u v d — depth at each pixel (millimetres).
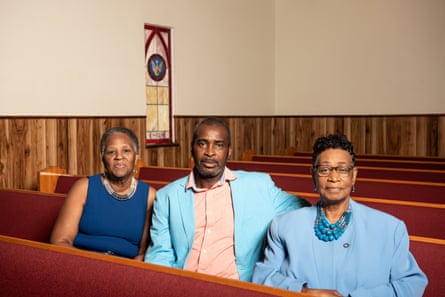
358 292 1915
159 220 2615
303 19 9219
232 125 8586
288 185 4375
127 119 6852
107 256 1827
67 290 1851
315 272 2061
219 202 2561
